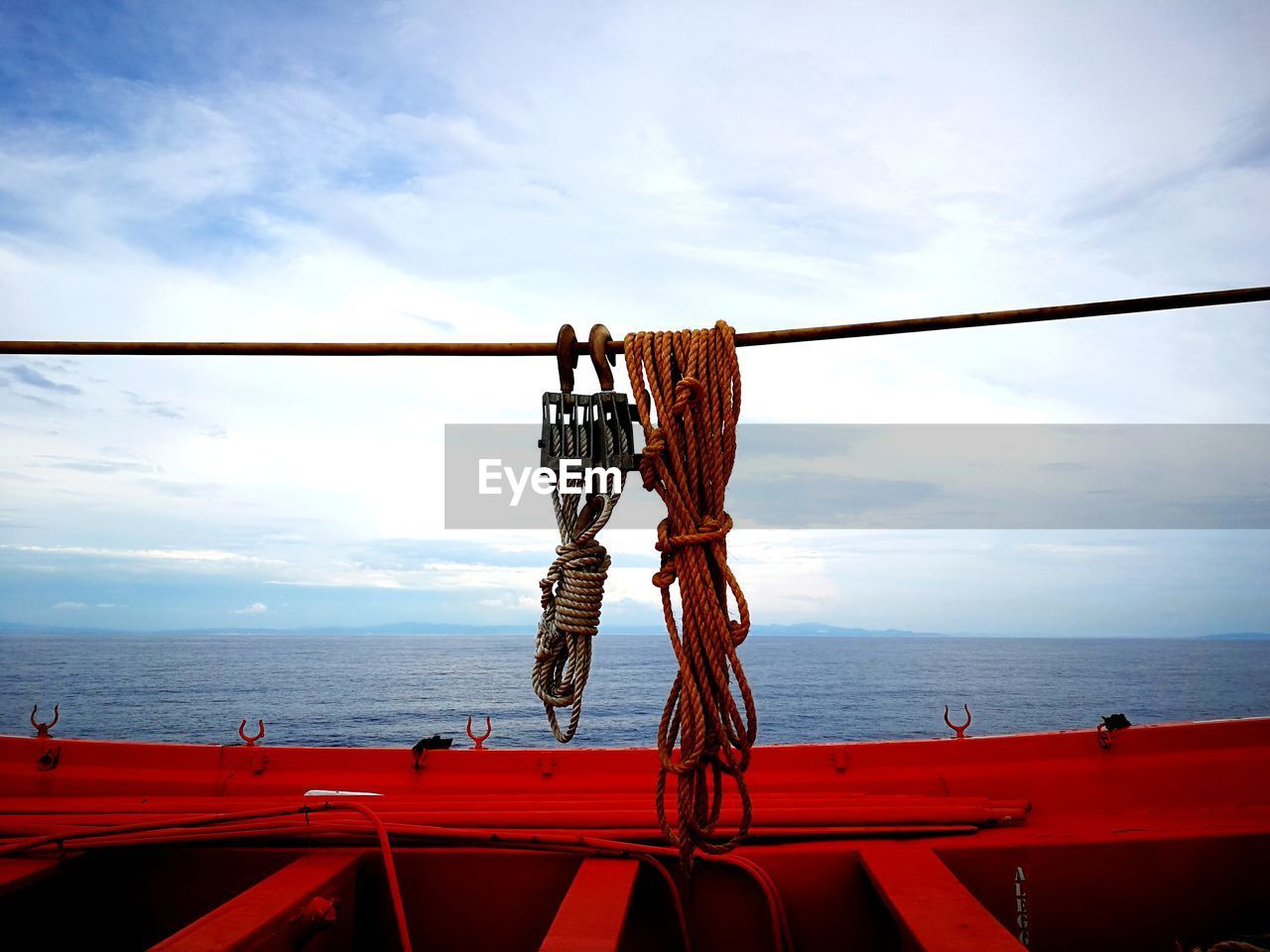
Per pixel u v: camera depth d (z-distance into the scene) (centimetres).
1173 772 346
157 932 273
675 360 255
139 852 273
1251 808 323
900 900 219
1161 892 271
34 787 363
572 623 239
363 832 269
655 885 270
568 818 289
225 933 198
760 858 273
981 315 284
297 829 269
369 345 304
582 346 277
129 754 380
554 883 270
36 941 264
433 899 272
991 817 297
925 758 366
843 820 288
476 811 295
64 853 264
